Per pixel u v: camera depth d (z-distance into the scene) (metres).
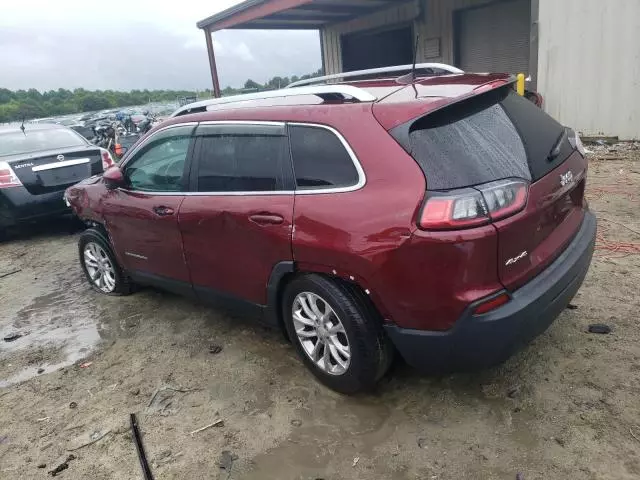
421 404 3.01
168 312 4.62
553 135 3.12
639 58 8.03
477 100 2.86
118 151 12.72
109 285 5.11
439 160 2.55
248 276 3.40
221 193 3.48
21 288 5.72
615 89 8.35
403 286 2.60
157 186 4.06
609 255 4.57
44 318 4.83
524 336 2.62
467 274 2.48
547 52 8.84
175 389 3.45
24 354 4.17
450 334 2.58
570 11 8.44
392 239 2.56
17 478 2.82
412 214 2.51
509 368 3.21
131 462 2.84
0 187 7.00
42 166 7.20
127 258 4.55
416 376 3.26
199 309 4.61
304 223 2.93
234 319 4.34
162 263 4.13
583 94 8.67
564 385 3.00
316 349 3.19
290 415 3.06
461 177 2.50
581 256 2.96
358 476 2.57
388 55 14.38
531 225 2.63
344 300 2.87
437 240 2.45
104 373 3.75
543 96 9.05
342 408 3.06
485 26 11.85
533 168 2.75
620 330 3.45
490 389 3.06
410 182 2.55
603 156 7.91
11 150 7.59
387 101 2.84
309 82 4.60
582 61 8.53
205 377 3.54
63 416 3.31
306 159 3.01
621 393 2.88
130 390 3.49
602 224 5.29
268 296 3.32
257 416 3.08
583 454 2.52
